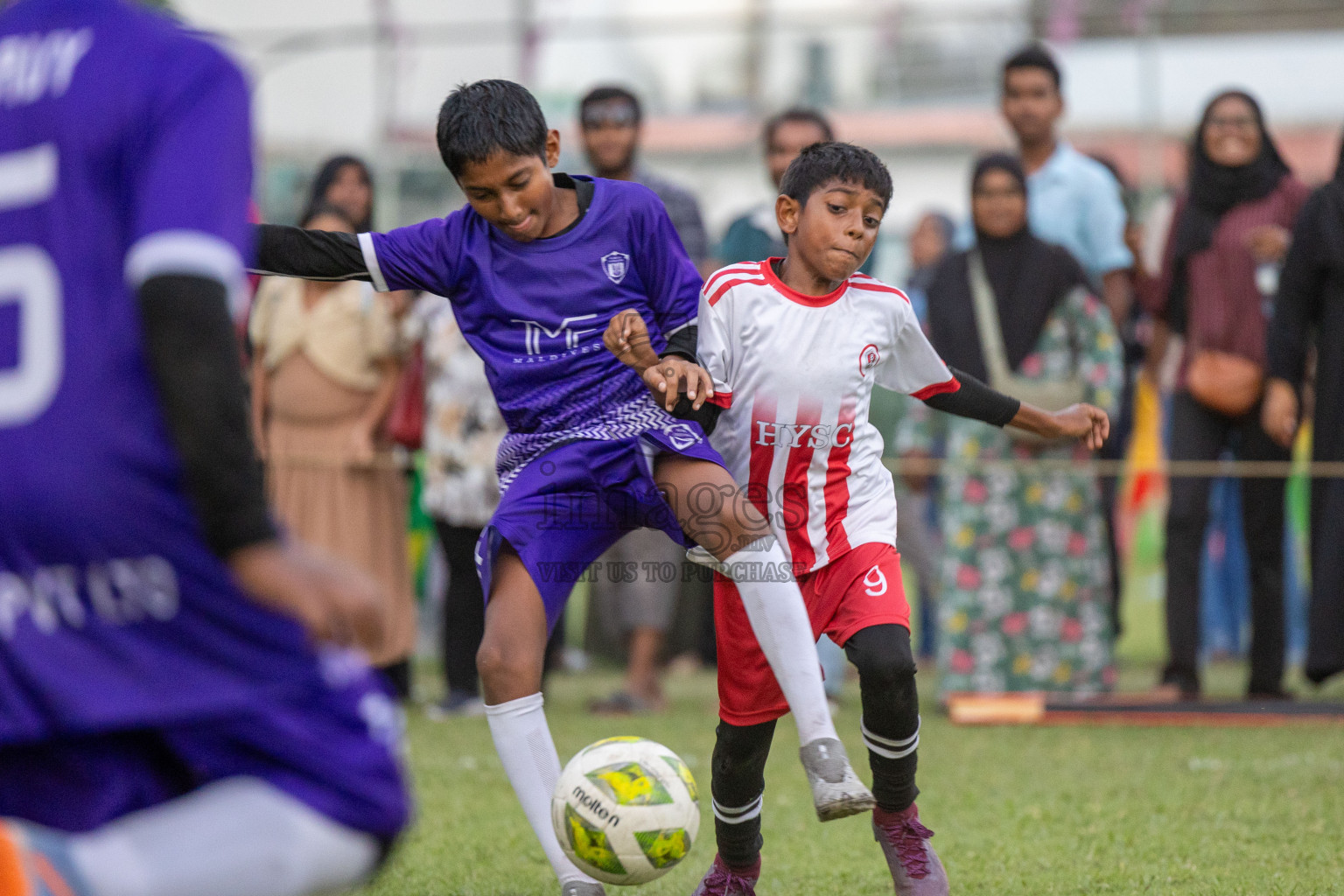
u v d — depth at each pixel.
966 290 23.22
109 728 6.63
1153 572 43.62
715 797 12.54
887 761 12.21
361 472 24.11
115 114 6.81
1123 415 26.16
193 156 6.68
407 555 24.86
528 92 12.15
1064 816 15.77
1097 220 24.69
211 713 6.73
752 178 45.47
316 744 6.91
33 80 6.98
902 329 12.63
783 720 23.06
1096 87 42.38
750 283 12.28
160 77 6.85
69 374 6.71
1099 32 40.16
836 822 15.95
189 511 6.82
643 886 13.62
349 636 6.73
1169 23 40.97
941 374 12.95
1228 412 23.42
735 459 12.58
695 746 20.25
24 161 6.88
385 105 35.59
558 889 13.13
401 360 24.39
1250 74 42.12
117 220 6.81
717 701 24.80
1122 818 15.64
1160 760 19.02
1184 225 24.00
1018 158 24.52
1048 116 24.81
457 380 23.50
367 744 7.08
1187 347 23.80
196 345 6.40
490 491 23.28
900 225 47.81
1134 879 13.10
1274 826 15.19
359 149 35.72
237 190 6.79
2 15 7.33
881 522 12.62
